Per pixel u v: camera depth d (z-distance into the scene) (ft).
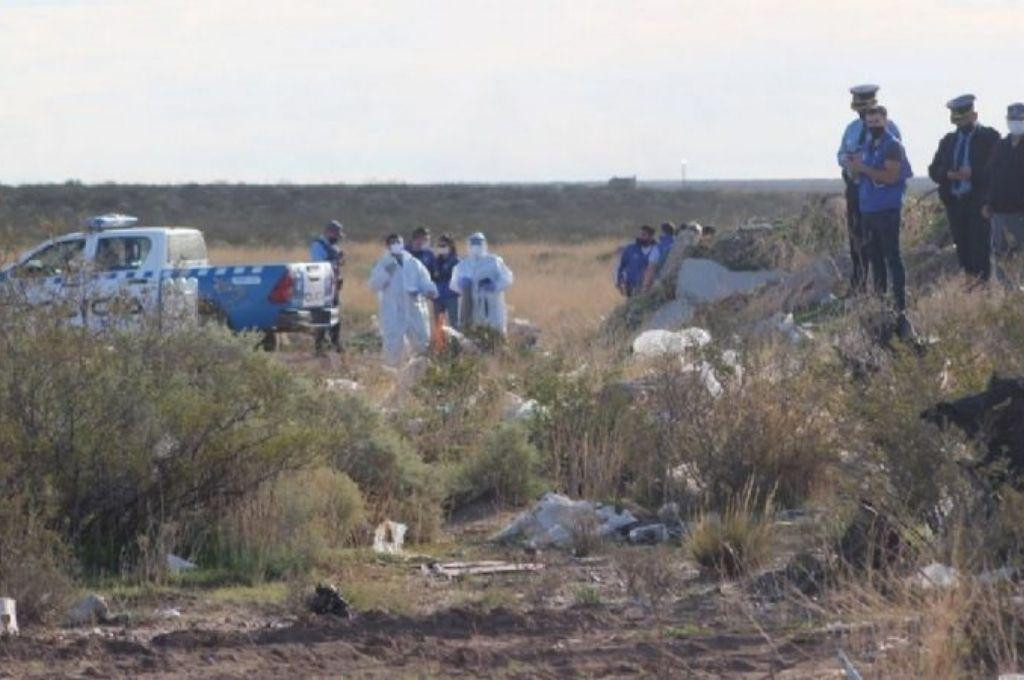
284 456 134.21
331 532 137.39
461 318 277.44
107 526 130.41
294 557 128.98
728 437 147.02
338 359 227.40
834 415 137.90
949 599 93.20
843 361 148.87
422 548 140.36
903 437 113.60
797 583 113.19
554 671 94.89
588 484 153.89
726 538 123.34
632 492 151.84
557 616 109.29
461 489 157.28
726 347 165.68
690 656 97.30
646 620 108.06
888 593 105.19
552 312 362.12
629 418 158.30
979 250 219.00
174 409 132.05
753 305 241.76
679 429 150.82
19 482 125.90
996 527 105.09
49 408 128.88
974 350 131.44
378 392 197.57
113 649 102.17
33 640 104.01
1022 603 93.35
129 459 129.39
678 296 289.33
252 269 309.83
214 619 112.37
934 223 273.13
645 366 181.78
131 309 139.03
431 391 183.11
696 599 113.19
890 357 139.44
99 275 142.41
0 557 112.88
